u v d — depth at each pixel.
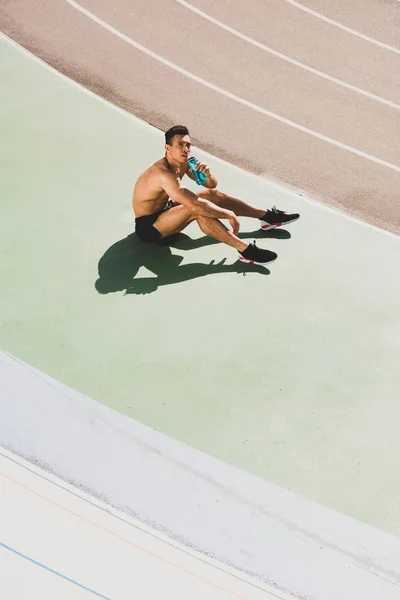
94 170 8.48
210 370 6.24
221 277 7.09
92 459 5.60
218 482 5.50
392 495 5.46
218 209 6.85
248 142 9.76
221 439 5.76
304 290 7.03
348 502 5.42
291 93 11.03
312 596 4.96
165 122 9.95
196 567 5.05
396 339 6.60
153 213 7.06
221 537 5.21
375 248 7.71
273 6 13.44
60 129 9.16
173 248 7.39
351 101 10.98
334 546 5.19
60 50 11.38
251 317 6.71
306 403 6.03
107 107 9.75
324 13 13.36
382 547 5.19
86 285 6.93
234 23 12.80
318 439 5.79
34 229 7.55
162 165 6.74
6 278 6.96
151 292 6.89
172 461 5.60
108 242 7.43
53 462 5.57
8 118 9.29
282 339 6.53
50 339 6.43
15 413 5.86
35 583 4.86
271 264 7.28
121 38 11.96
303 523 5.29
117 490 5.43
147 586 4.91
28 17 12.19
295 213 8.07
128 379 6.15
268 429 5.84
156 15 12.77
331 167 9.40
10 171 8.34
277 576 5.04
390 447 5.75
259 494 5.43
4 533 5.11
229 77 11.28
